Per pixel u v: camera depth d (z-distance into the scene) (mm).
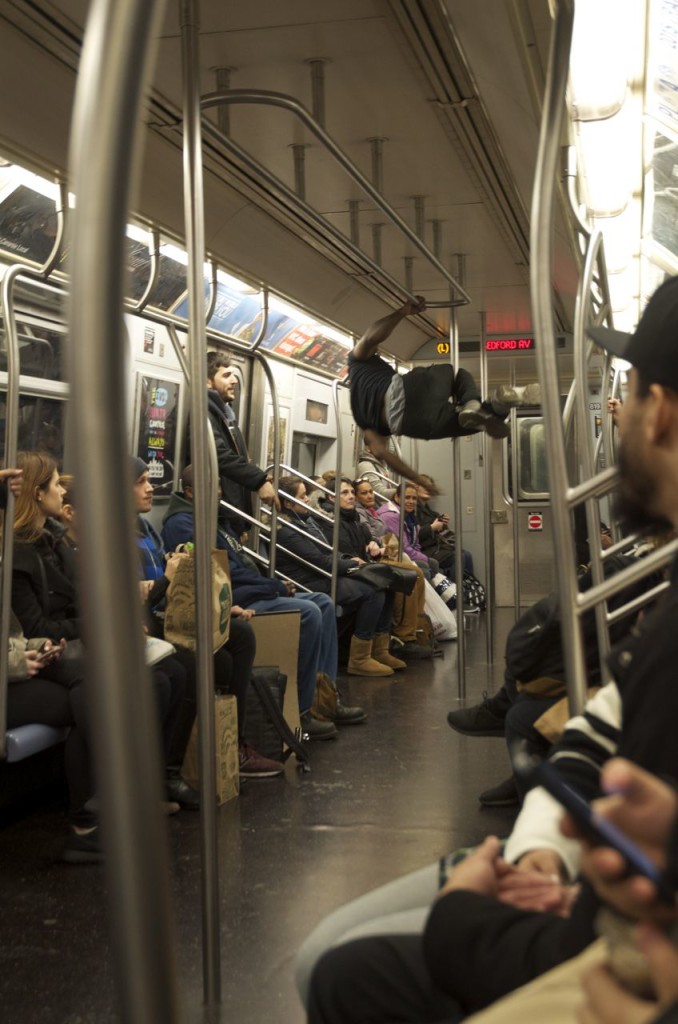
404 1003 1579
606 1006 983
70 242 918
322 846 4824
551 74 2189
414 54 4750
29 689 4680
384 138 5906
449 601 14438
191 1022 3119
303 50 4781
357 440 12789
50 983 3391
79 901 4125
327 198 6938
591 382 13750
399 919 1901
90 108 908
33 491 4898
